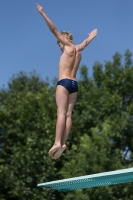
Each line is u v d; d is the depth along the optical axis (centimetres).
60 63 1312
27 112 3981
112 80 4203
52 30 1302
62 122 1273
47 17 1290
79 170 3192
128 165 3528
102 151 3253
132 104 3912
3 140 4122
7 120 4153
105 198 3127
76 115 3962
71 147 3762
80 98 4109
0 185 3638
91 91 4062
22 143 4072
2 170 3603
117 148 3847
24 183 3609
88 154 3231
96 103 4006
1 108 4181
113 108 3925
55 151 1279
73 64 1310
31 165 3634
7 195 3841
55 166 3794
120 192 3381
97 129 3447
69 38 1336
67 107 1295
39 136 3775
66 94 1284
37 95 4066
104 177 1328
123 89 4194
